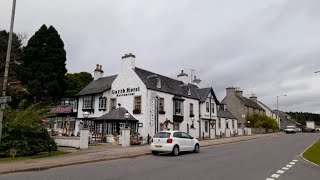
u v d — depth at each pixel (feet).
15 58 135.33
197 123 129.29
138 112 102.01
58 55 127.65
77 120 121.49
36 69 121.70
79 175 36.19
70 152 61.31
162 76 120.98
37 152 57.21
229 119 167.32
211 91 144.15
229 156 59.62
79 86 169.68
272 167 44.52
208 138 127.44
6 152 52.13
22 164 43.19
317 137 136.67
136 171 39.58
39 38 127.03
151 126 101.60
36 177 34.86
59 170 40.55
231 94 205.05
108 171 39.50
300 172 40.24
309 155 58.90
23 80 120.06
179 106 118.52
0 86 80.79
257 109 233.96
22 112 58.18
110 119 97.04
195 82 157.07
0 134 50.08
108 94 113.09
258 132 202.18
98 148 72.33
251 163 48.80
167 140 61.52
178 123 116.16
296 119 391.45
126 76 108.78
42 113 70.38
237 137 137.49
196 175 36.65
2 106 50.14
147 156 59.98
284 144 93.56
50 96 121.90
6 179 33.76
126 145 80.33
